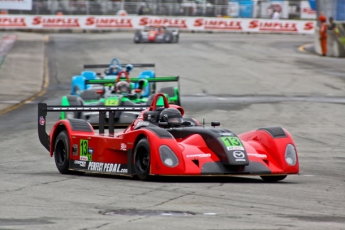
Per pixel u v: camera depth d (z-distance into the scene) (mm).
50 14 189125
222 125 57219
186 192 27484
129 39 166625
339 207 25125
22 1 113562
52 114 67000
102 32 190250
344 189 29906
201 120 60094
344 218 22953
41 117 36688
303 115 64375
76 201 25422
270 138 32188
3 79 97188
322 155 44094
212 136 30891
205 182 30703
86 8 190875
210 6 194875
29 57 125938
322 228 21141
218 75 101625
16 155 43344
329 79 97125
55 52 136875
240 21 192125
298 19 193375
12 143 48719
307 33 190375
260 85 90875
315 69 109000
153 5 195625
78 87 66750
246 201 25781
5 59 120812
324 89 87000
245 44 154250
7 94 84000
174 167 29109
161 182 30391
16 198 26125
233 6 194375
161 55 129500
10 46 145625
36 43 154000
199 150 30625
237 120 60406
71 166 34562
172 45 150500
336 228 21203
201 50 139250
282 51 140250
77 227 20750
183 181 30844
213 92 84812
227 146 30156
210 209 23984
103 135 34312
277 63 117000
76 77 67875
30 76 102562
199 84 92688
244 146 31766
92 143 33344
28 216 22547
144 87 65500
